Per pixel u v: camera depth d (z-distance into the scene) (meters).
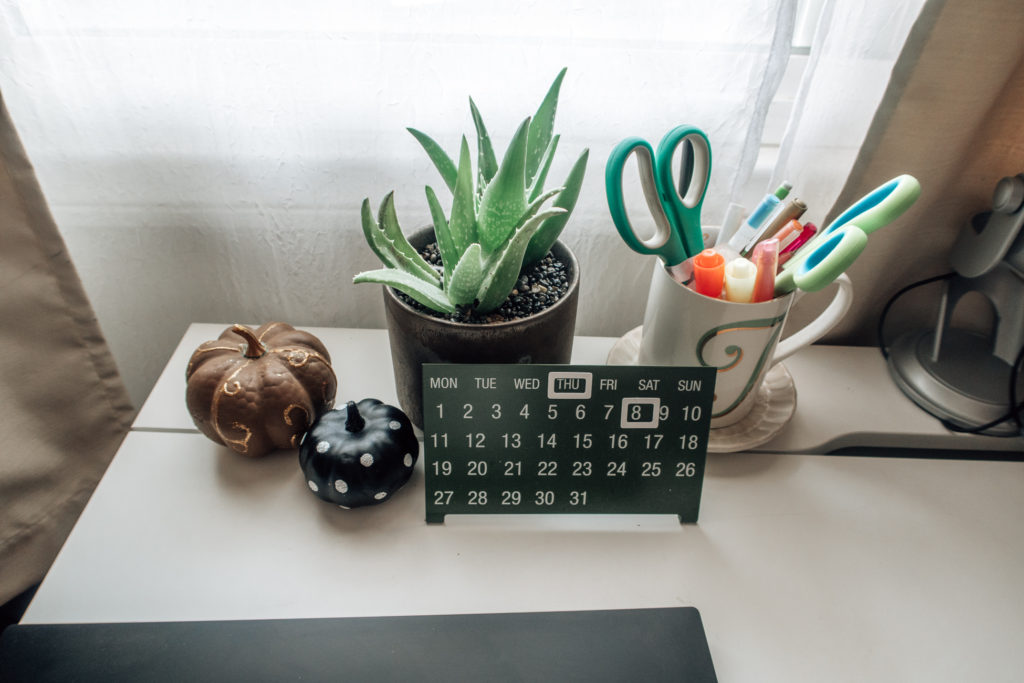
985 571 0.51
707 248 0.58
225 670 0.42
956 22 0.48
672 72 0.59
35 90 0.59
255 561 0.50
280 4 0.55
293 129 0.62
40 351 0.63
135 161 0.64
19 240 0.58
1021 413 0.60
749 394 0.57
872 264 0.64
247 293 0.76
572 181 0.49
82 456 0.70
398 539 0.52
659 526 0.53
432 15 0.55
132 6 0.55
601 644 0.44
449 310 0.49
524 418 0.50
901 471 0.59
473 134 0.63
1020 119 0.57
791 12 0.54
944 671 0.45
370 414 0.54
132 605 0.47
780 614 0.48
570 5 0.55
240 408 0.53
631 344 0.68
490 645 0.44
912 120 0.54
